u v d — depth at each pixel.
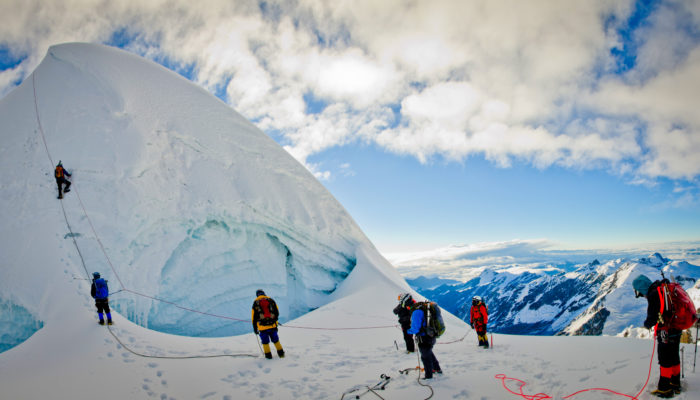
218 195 17.25
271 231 18.55
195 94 23.47
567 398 4.80
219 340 9.24
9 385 6.10
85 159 14.67
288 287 18.91
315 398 5.74
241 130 22.80
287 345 9.78
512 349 8.53
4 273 10.67
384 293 17.12
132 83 20.39
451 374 6.37
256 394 5.95
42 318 9.38
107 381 6.28
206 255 15.98
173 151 17.70
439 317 6.20
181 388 6.20
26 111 16.58
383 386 5.95
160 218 14.80
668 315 4.19
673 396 4.13
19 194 13.00
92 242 12.52
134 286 12.81
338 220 22.45
